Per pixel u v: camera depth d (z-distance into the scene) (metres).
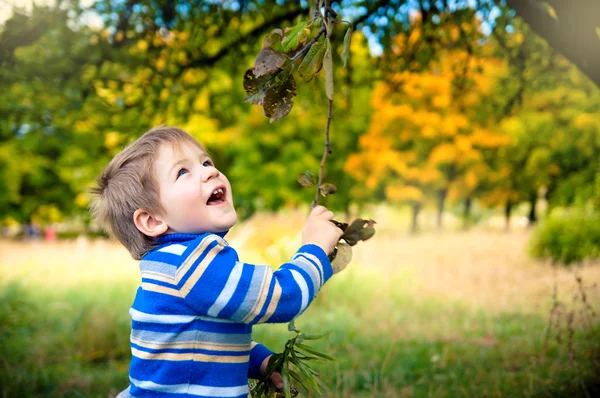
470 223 25.94
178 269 1.50
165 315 1.51
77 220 22.73
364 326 6.12
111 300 7.86
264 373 1.83
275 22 4.74
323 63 1.48
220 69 5.64
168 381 1.50
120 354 5.38
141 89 5.19
